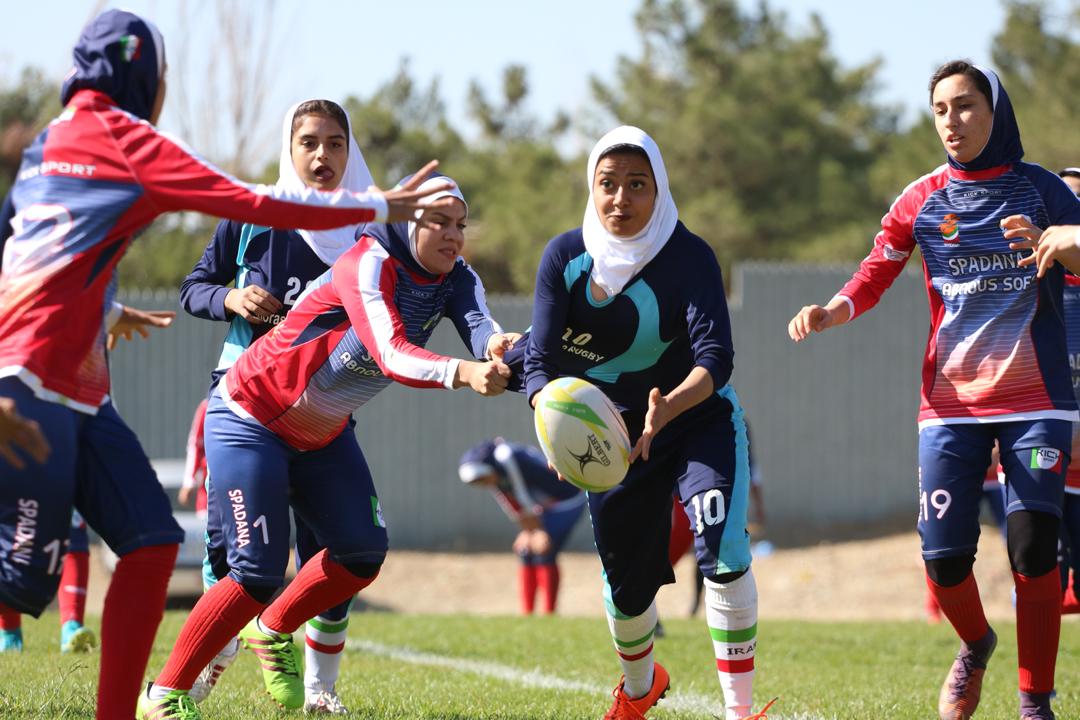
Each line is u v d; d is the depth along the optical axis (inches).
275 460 664.4
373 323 638.5
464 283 711.7
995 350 709.9
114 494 543.5
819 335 2731.3
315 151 759.7
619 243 636.7
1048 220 711.7
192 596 1861.5
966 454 714.8
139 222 525.0
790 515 2704.2
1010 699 855.1
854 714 777.6
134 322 672.4
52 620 1369.3
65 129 527.2
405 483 2615.7
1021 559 696.4
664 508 679.7
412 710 757.3
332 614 735.7
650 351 661.3
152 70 547.8
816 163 4256.9
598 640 1246.9
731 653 650.8
